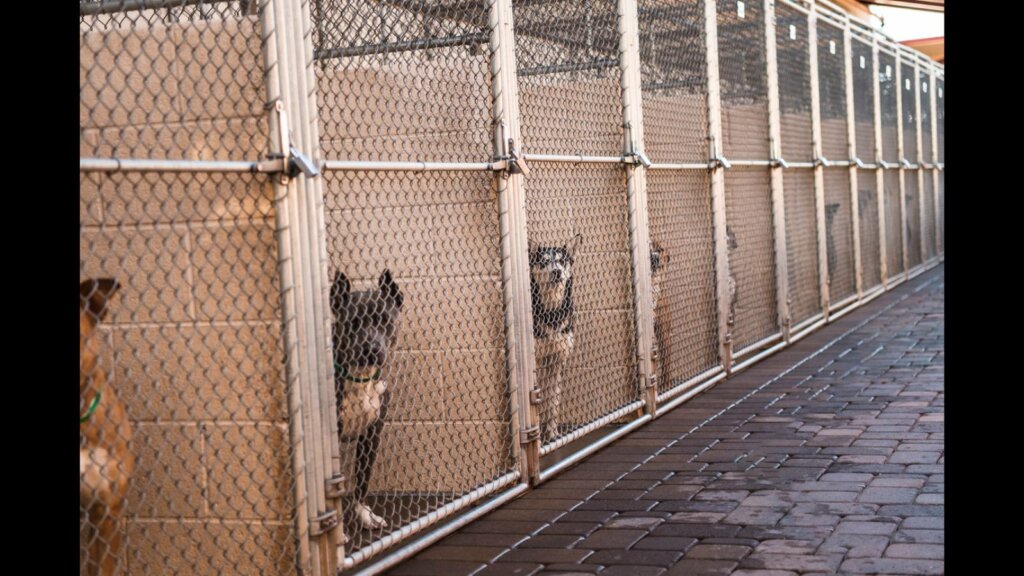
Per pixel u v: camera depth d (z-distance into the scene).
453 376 4.83
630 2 6.33
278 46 3.30
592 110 6.11
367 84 4.61
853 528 4.00
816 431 5.86
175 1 3.58
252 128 3.32
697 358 7.43
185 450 3.40
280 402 3.36
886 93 14.37
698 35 7.64
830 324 10.80
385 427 4.83
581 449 5.66
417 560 3.99
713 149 7.70
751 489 4.70
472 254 4.86
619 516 4.41
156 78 3.33
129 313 3.32
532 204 5.54
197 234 3.37
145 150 3.34
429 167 4.25
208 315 3.39
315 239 3.48
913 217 16.33
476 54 4.89
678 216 7.21
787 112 9.83
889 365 8.04
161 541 3.41
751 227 8.73
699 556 3.78
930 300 12.45
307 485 3.39
